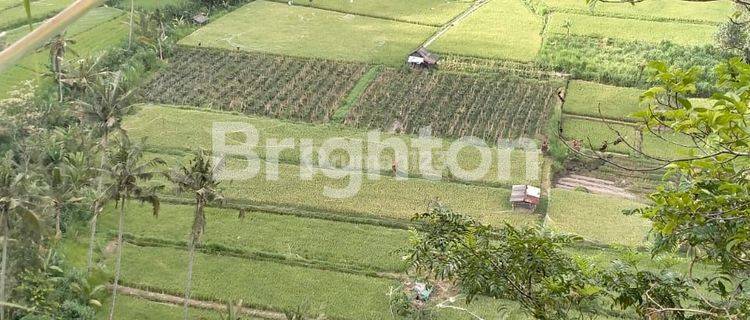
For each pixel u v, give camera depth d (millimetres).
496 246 24906
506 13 135500
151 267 67750
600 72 110625
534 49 118750
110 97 66875
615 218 77812
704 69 109188
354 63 112375
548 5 137875
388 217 76375
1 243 57531
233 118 95188
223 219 74688
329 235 73188
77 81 84562
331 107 99312
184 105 98625
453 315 61875
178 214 75500
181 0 131375
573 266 23516
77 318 59219
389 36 123250
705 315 21969
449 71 110875
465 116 98000
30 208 55438
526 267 23031
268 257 69688
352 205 77938
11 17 108625
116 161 60375
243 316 62438
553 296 23344
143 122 92562
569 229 74875
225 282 66250
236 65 110750
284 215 75938
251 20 128375
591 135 94562
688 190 19719
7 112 81875
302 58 113562
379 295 65125
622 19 131375
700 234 19469
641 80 109312
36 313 58250
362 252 70875
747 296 20797
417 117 97312
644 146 92250
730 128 17406
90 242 65625
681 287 22641
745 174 19578
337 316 62438
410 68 111000
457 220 24891
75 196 65125
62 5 115312
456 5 139625
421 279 64625
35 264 61344
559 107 99625
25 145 74875
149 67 108125
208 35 120438
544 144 89938
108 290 65125
